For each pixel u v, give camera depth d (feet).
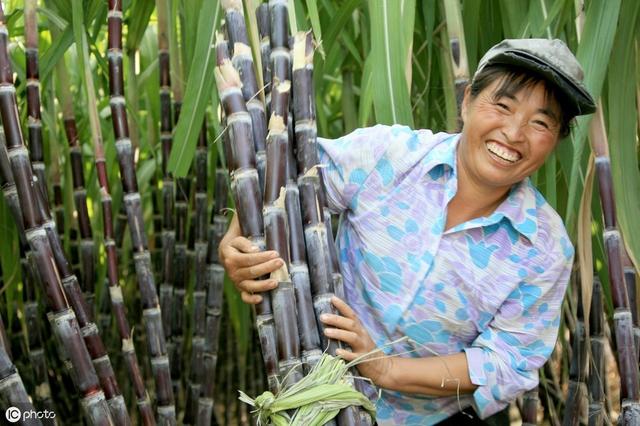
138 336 7.52
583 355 5.06
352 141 3.89
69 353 3.92
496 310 3.91
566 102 3.51
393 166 3.82
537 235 3.82
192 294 7.27
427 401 4.20
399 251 3.86
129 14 5.99
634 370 4.00
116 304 4.70
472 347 3.95
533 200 3.88
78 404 6.85
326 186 3.94
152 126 6.64
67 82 5.33
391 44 4.18
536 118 3.48
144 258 4.77
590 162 4.21
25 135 5.93
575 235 4.90
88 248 5.47
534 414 5.18
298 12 4.57
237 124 3.50
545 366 6.84
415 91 5.97
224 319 8.01
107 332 7.03
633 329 4.35
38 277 4.41
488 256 3.84
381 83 4.18
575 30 4.75
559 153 4.58
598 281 4.83
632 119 4.27
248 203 3.50
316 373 3.38
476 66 5.07
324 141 3.95
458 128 4.69
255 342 7.95
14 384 3.77
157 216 7.15
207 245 6.75
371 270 3.95
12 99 3.83
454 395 3.98
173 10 5.49
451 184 3.76
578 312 5.07
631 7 4.25
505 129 3.49
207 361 6.13
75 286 4.25
